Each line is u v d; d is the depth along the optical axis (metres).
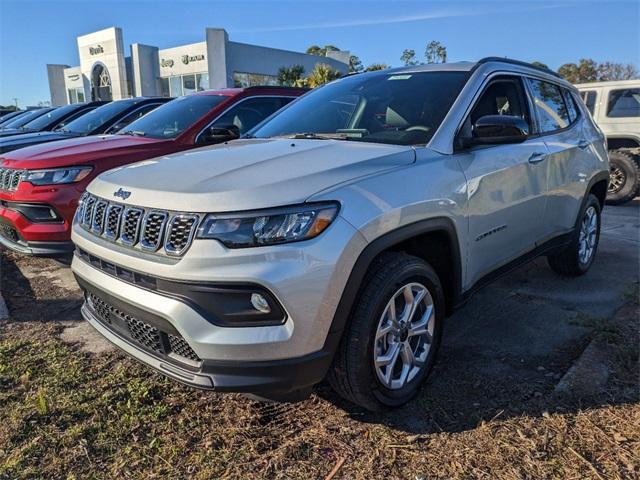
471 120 3.20
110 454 2.39
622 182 8.96
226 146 3.20
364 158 2.59
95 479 2.23
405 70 3.73
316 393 2.87
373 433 2.52
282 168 2.44
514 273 4.92
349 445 2.44
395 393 2.64
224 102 5.90
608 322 3.63
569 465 2.27
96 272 2.60
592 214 4.87
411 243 2.79
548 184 3.83
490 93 3.46
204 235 2.13
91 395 2.85
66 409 2.71
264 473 2.26
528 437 2.45
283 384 2.18
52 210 4.39
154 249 2.28
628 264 5.22
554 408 2.67
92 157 4.64
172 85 37.59
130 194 2.47
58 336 3.65
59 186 4.39
